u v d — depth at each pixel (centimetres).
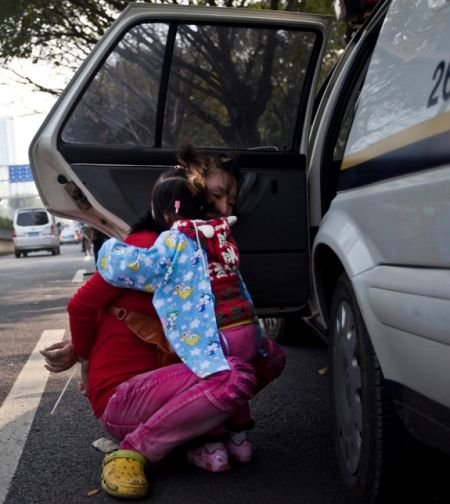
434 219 210
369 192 262
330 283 340
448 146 204
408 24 257
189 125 407
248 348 313
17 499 309
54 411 436
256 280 384
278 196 388
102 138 395
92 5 1275
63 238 6375
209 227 313
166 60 399
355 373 281
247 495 304
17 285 1388
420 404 225
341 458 298
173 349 303
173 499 302
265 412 421
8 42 1318
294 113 414
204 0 1140
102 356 317
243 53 409
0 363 578
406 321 224
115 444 367
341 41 624
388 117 255
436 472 267
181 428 298
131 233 326
